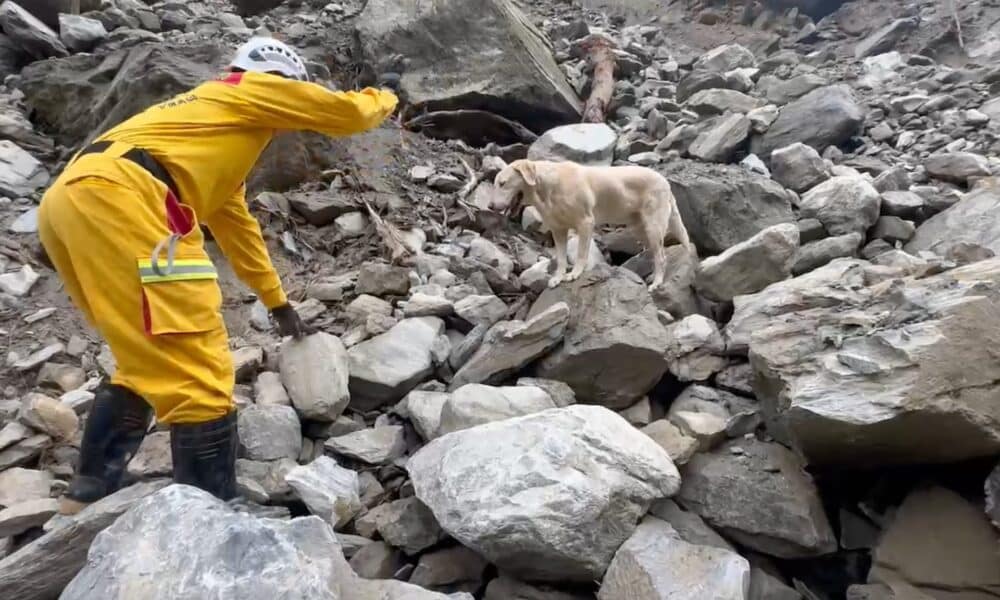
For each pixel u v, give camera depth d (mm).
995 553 2443
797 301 3271
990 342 2525
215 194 2852
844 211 4496
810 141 6242
